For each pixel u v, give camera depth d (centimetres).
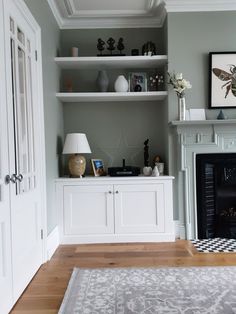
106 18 391
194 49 363
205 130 357
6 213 197
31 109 262
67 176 379
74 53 374
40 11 292
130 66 393
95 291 227
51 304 210
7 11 204
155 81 392
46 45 316
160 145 403
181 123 346
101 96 368
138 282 242
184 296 217
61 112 393
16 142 223
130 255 309
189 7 358
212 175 369
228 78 361
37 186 274
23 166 238
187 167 361
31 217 255
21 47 238
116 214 352
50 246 310
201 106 365
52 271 269
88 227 351
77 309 200
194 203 363
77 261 294
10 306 202
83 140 358
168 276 253
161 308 200
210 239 362
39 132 281
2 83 195
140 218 353
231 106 362
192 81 363
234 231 365
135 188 352
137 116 402
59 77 386
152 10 372
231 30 362
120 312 196
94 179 348
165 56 363
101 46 376
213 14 362
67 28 400
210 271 262
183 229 364
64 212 349
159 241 353
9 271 202
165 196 352
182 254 309
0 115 191
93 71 403
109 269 270
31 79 263
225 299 212
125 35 402
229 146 359
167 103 368
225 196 384
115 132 404
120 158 403
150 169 369
